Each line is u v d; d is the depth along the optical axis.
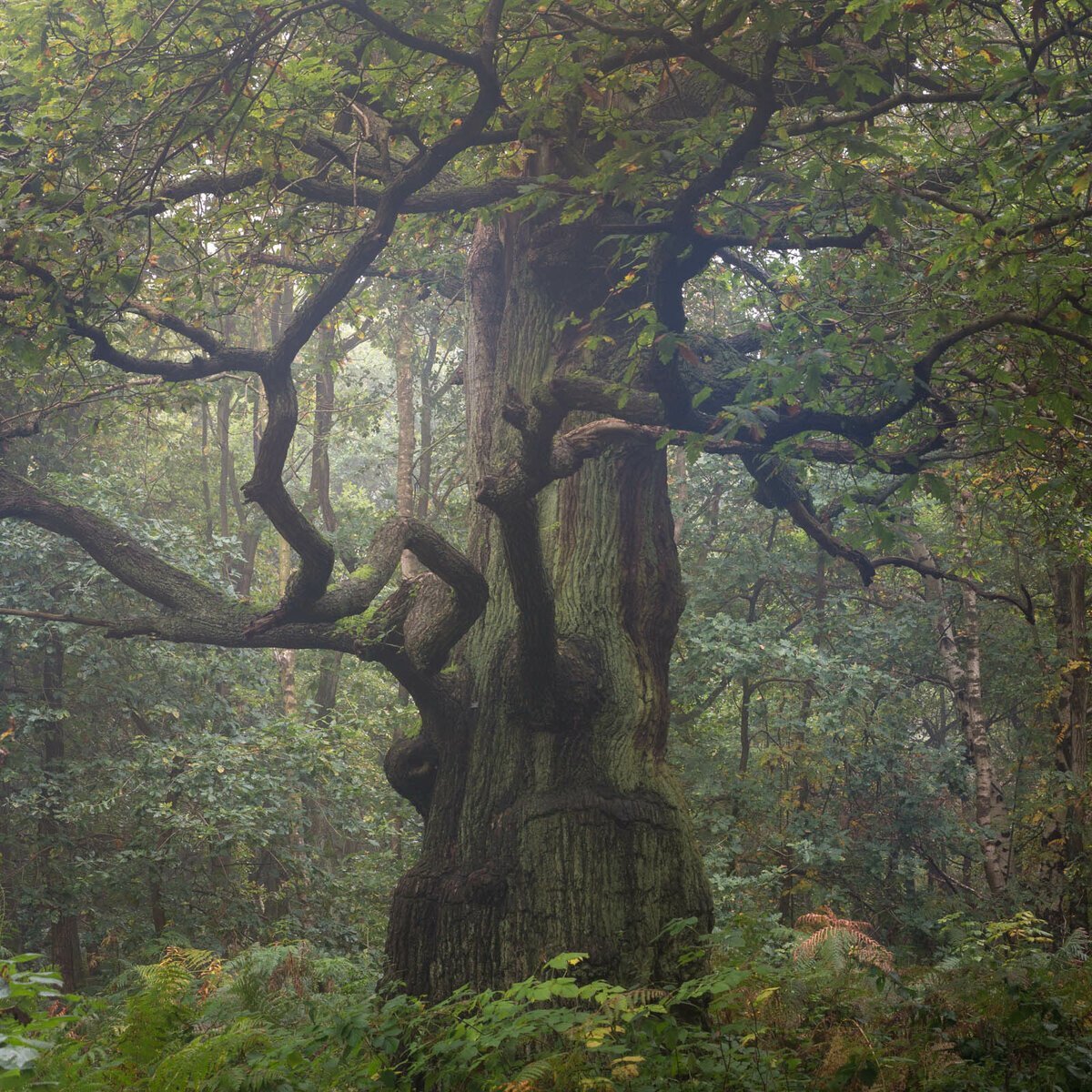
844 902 18.64
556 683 7.43
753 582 19.02
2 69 8.23
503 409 6.30
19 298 7.82
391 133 8.34
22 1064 2.80
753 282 11.26
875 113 6.73
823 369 6.45
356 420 23.05
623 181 7.18
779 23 6.05
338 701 24.41
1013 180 6.75
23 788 14.99
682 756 17.64
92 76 7.41
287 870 16.44
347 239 11.11
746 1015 6.16
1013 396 7.16
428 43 6.75
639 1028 5.19
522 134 7.25
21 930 16.05
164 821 14.48
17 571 14.88
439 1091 5.13
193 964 7.03
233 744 15.28
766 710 20.22
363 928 16.31
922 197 7.48
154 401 10.27
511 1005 4.70
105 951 17.25
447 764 7.83
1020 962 7.70
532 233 8.56
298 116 7.99
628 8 7.43
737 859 17.17
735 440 7.96
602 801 7.31
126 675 16.52
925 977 7.15
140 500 18.25
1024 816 20.06
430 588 7.91
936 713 31.39
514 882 7.22
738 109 7.59
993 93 6.56
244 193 9.29
